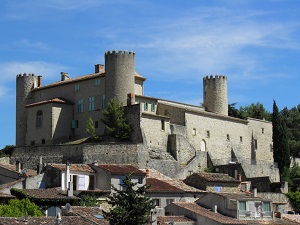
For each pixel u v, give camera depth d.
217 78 146.75
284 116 199.12
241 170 123.88
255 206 89.38
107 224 72.19
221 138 137.38
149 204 71.94
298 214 108.06
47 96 136.50
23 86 139.00
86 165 100.19
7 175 105.69
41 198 87.69
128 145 118.62
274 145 148.25
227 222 82.19
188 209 85.38
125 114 123.62
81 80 131.12
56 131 129.12
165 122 126.19
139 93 132.62
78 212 77.38
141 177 98.94
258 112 182.12
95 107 128.38
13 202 83.25
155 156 121.38
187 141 127.31
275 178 137.38
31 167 120.44
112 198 72.88
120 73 125.62
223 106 146.75
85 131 129.00
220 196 88.50
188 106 139.88
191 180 106.44
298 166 146.50
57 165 98.12
